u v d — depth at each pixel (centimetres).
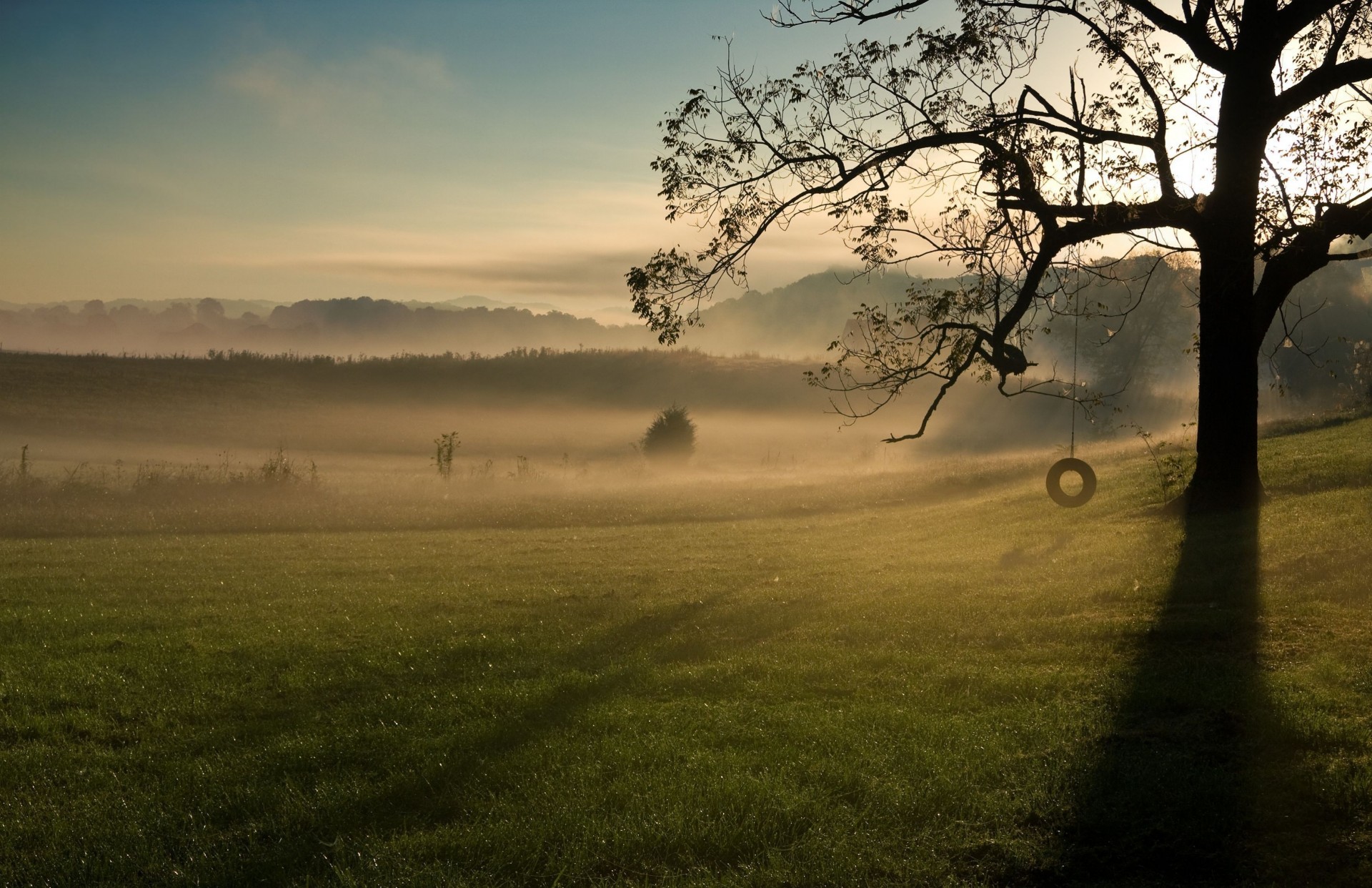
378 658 1071
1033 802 573
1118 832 535
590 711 810
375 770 696
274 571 1852
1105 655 919
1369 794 542
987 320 1555
